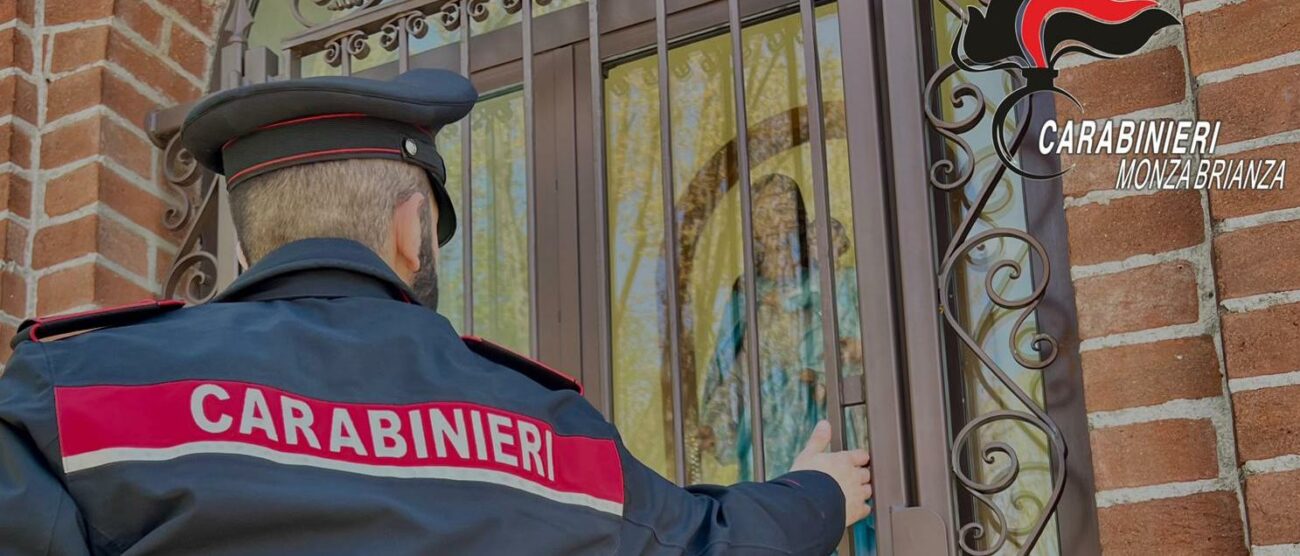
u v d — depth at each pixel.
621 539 1.15
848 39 1.85
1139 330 1.57
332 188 1.25
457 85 1.38
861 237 1.78
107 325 1.16
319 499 1.01
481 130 2.49
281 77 2.37
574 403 1.22
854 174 1.80
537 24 2.45
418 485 1.06
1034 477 1.83
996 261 1.92
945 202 1.93
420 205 1.30
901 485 1.67
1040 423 1.65
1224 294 1.46
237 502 1.00
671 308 1.88
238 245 1.28
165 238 2.48
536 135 2.41
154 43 2.55
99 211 2.37
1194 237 1.57
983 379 1.88
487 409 1.13
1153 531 1.51
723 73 2.31
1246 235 1.46
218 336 1.10
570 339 2.29
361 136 1.28
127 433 1.01
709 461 2.17
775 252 2.21
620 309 2.28
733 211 2.26
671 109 2.33
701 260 2.26
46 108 2.47
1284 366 1.41
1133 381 1.56
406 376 1.12
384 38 2.28
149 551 0.98
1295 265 1.43
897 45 1.83
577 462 1.16
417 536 1.03
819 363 2.13
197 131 1.29
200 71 2.63
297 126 1.27
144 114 2.50
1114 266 1.61
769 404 2.15
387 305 1.17
